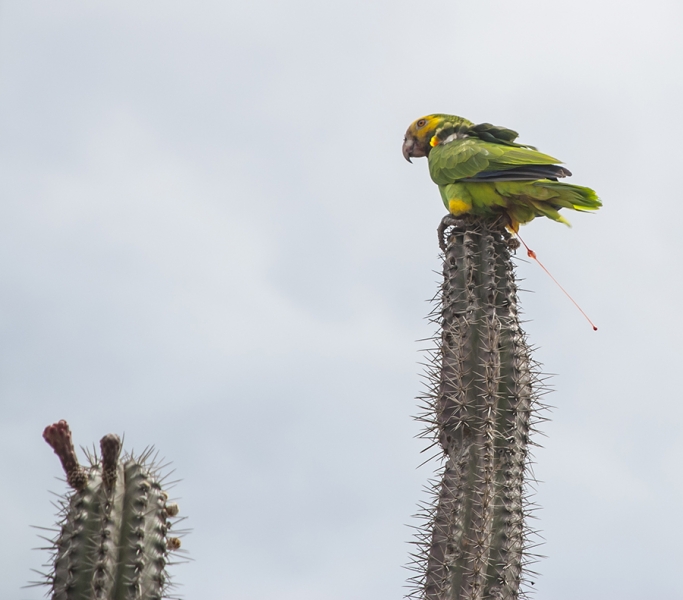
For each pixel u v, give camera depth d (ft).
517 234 46.96
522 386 41.60
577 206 45.06
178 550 30.32
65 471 29.43
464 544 39.17
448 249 44.21
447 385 41.73
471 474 40.04
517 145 47.80
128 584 28.37
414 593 39.68
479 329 41.81
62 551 28.76
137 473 29.71
